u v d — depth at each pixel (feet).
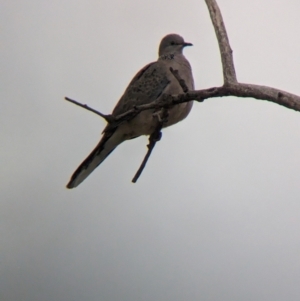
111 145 40.78
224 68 25.09
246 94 24.31
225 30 25.93
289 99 23.03
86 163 40.50
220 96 25.20
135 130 40.06
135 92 42.01
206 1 26.73
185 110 38.93
